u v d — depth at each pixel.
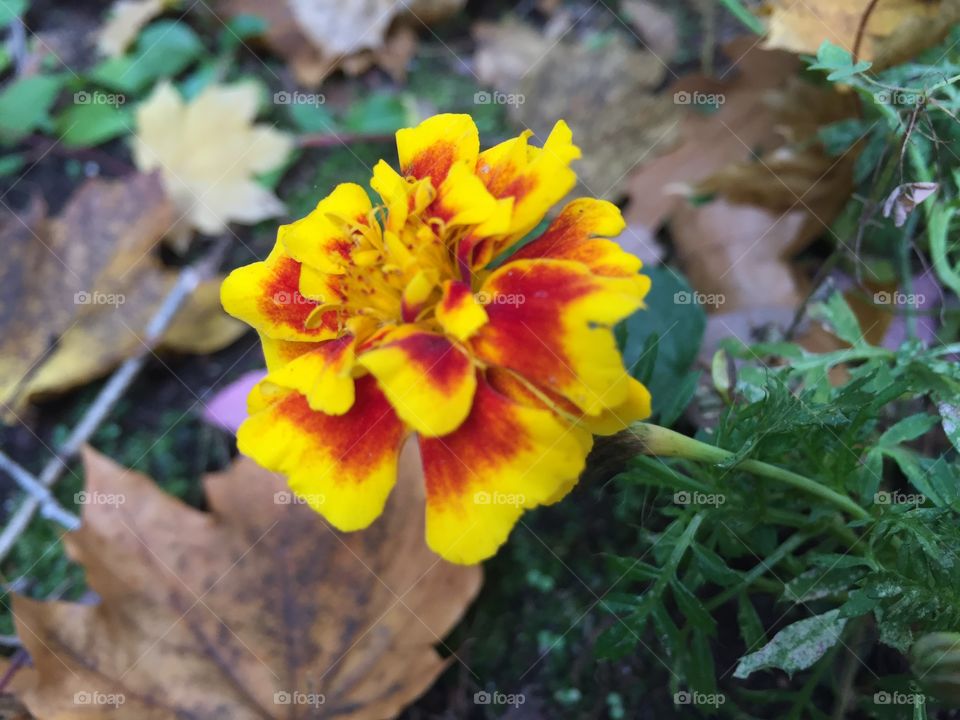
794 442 0.09
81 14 0.21
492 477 0.08
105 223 0.17
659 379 0.12
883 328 0.13
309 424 0.09
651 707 0.12
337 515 0.08
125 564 0.12
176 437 0.16
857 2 0.12
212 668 0.12
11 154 0.19
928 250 0.14
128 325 0.16
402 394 0.08
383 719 0.12
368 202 0.09
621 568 0.10
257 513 0.13
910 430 0.10
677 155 0.17
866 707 0.10
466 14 0.21
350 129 0.19
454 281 0.08
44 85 0.19
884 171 0.11
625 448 0.09
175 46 0.20
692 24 0.19
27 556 0.15
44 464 0.16
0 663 0.13
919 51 0.12
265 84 0.20
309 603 0.12
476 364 0.08
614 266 0.08
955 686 0.09
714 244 0.15
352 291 0.09
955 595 0.09
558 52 0.19
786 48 0.13
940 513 0.09
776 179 0.15
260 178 0.18
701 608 0.09
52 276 0.17
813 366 0.11
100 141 0.19
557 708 0.13
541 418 0.08
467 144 0.09
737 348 0.11
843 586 0.09
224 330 0.16
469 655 0.13
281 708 0.12
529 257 0.09
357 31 0.20
